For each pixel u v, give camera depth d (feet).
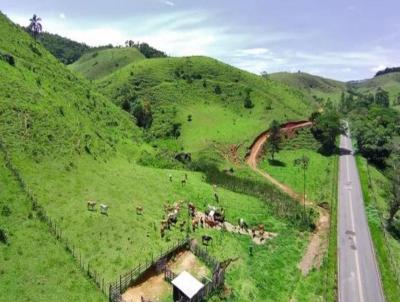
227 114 577.43
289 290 189.26
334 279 205.87
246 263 202.08
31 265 156.76
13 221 175.52
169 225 216.13
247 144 458.91
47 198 201.77
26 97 274.98
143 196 245.65
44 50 431.84
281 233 247.91
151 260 179.32
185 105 593.42
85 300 148.36
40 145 240.53
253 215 263.90
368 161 492.95
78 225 190.60
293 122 551.18
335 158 474.49
